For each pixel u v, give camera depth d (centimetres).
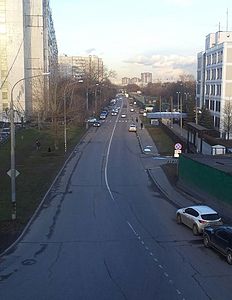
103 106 14700
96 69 19238
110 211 2973
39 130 8150
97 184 3912
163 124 9100
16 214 2805
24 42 10512
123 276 1783
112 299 1553
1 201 3153
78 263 1955
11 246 2214
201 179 3266
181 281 1722
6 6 9862
